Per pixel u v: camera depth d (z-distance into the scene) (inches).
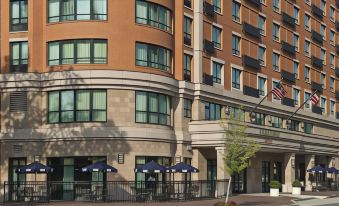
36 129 1600.6
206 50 1891.0
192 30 1860.2
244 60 2119.8
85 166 1556.3
